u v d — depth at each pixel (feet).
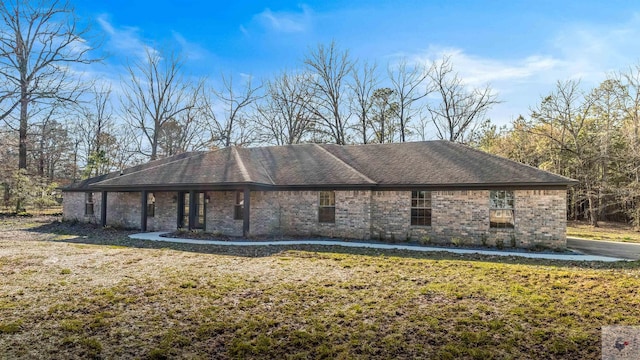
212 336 15.94
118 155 117.60
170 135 116.16
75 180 116.06
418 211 47.98
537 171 44.80
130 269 28.71
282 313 18.85
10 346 14.57
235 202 53.42
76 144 122.42
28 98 56.29
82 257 33.60
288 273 27.71
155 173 57.67
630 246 46.47
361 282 25.09
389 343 15.35
